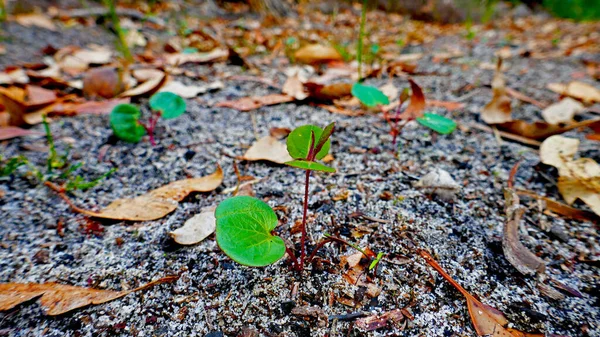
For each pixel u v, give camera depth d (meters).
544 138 0.30
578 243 0.21
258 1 0.98
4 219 0.22
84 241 0.21
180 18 0.85
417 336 0.15
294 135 0.15
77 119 0.34
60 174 0.27
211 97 0.40
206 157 0.29
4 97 0.30
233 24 0.83
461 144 0.31
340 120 0.35
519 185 0.25
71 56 0.49
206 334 0.16
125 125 0.29
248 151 0.28
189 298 0.17
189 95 0.39
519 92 0.44
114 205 0.23
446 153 0.29
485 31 0.97
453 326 0.16
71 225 0.22
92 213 0.22
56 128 0.33
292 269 0.18
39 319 0.16
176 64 0.48
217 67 0.51
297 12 1.06
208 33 0.68
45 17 0.70
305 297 0.17
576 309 0.17
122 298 0.17
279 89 0.43
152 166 0.28
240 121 0.35
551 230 0.21
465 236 0.21
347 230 0.21
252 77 0.46
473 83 0.46
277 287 0.18
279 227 0.21
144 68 0.46
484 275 0.18
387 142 0.31
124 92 0.39
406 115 0.29
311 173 0.26
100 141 0.31
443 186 0.24
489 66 0.56
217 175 0.25
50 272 0.18
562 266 0.19
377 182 0.25
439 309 0.17
